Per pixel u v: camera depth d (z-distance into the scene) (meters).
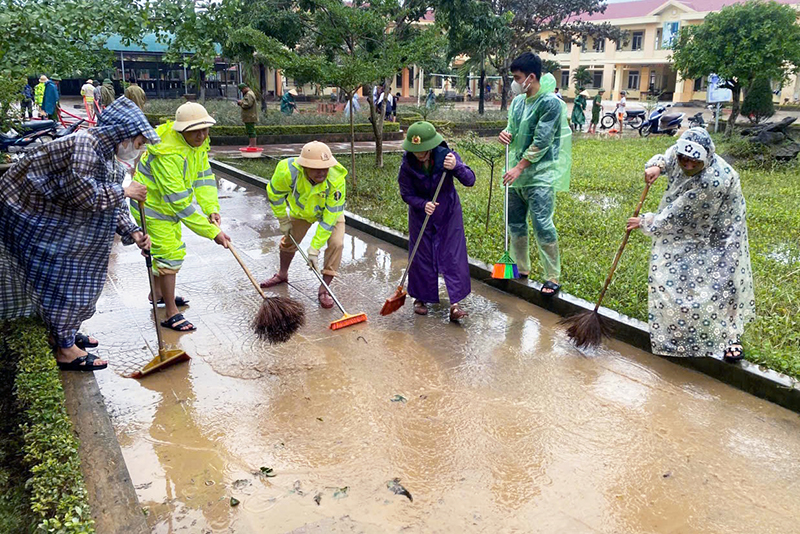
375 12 10.48
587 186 10.31
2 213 3.70
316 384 4.06
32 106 19.67
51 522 2.34
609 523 2.87
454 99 41.22
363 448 3.40
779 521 2.88
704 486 3.12
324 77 9.67
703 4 42.06
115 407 3.76
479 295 5.70
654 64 43.75
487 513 2.92
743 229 4.02
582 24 28.09
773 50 14.80
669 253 4.14
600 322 4.38
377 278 6.12
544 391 4.00
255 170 11.69
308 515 2.89
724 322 4.06
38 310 3.87
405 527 2.83
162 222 4.57
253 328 4.72
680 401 3.89
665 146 16.22
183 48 4.71
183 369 4.22
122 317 5.02
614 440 3.49
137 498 2.86
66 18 3.97
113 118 3.75
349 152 14.87
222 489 3.07
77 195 3.58
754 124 17.69
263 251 6.87
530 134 5.17
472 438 3.49
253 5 11.78
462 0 12.38
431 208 4.66
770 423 3.66
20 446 3.24
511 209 5.51
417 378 4.15
